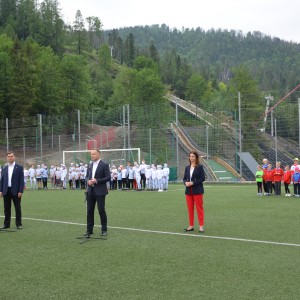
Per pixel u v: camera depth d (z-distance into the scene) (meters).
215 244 9.59
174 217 14.56
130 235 10.88
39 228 12.27
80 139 51.47
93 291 6.18
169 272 7.18
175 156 47.28
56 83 81.56
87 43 172.75
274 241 9.88
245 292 6.06
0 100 72.25
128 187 33.00
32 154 50.09
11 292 6.18
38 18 141.38
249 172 42.78
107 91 120.50
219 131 49.09
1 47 85.50
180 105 77.25
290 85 140.38
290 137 45.06
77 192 30.27
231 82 87.62
